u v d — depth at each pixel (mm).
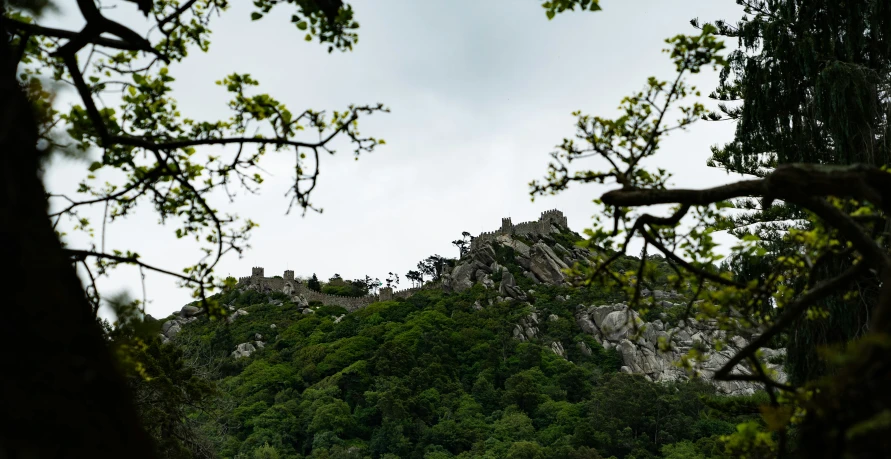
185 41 5852
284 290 115938
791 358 13117
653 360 83250
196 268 5344
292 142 4730
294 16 5039
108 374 2234
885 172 2822
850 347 2084
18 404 1927
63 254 2416
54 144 4441
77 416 2029
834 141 13430
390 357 84062
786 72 14453
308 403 75188
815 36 14250
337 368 84500
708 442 64188
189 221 5906
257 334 96188
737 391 71625
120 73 5219
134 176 5629
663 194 3615
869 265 3197
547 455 63125
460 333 91062
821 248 4328
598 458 62000
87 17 3844
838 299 11492
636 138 4906
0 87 2518
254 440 64812
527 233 113500
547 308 95812
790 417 3420
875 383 2125
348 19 4941
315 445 67062
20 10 4270
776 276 4297
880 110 13055
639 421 70875
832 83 12961
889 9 13023
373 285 138125
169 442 16688
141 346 4969
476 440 69438
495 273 105250
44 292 2127
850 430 2049
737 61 15211
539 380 80312
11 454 1881
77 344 2168
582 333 90812
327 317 105000
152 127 5461
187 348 27266
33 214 2332
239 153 5469
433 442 69750
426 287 113938
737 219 17625
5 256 2105
